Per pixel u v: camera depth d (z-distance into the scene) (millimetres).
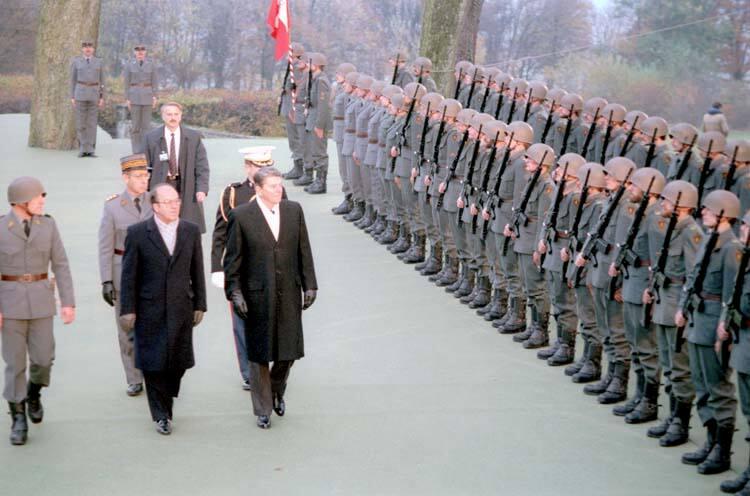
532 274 13219
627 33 42531
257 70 48812
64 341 13359
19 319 10320
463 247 15219
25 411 10500
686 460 10055
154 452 10273
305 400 11617
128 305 10500
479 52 47594
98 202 20750
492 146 13992
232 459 10125
